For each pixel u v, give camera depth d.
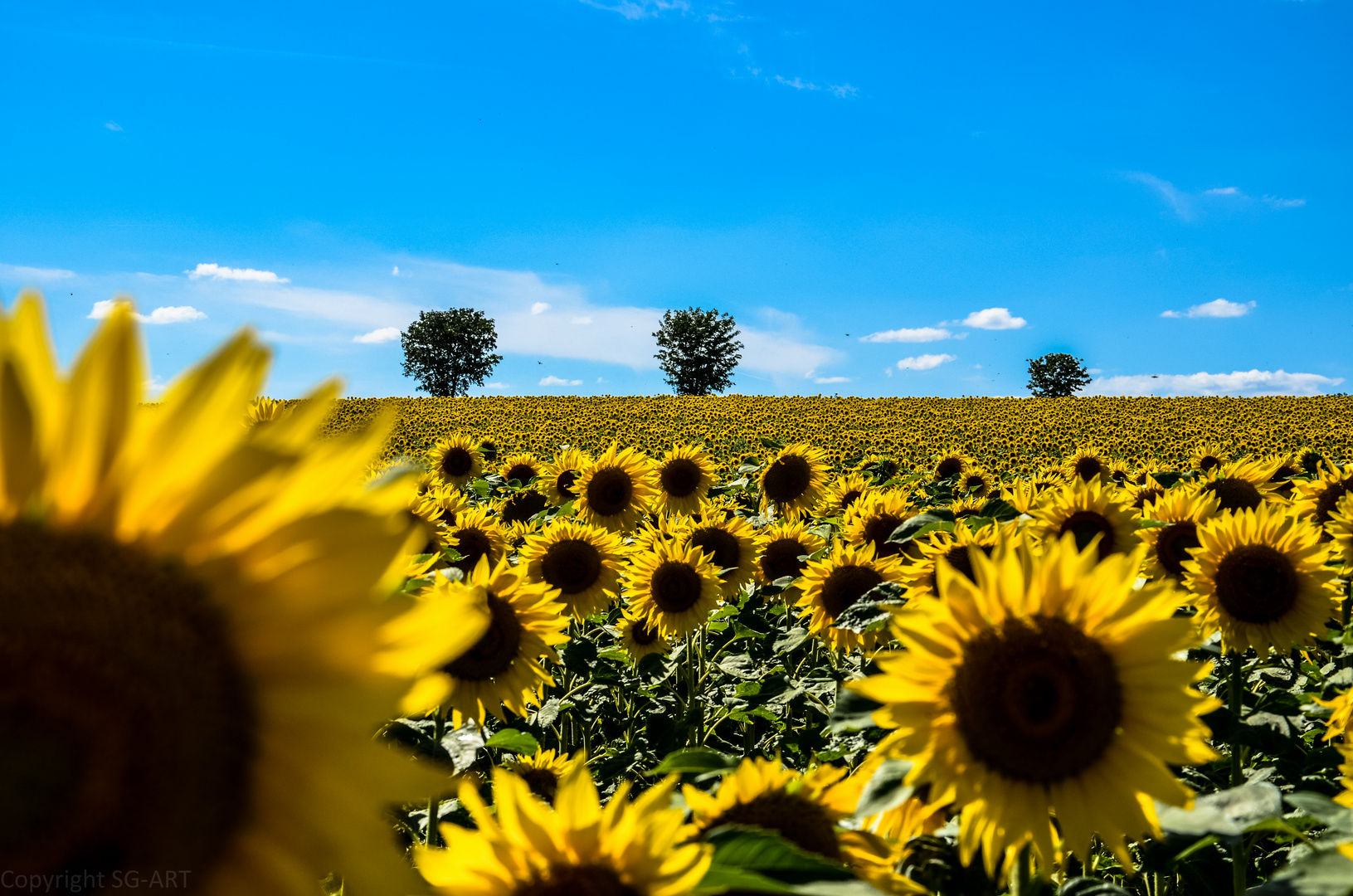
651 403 56.44
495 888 1.51
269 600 1.05
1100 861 3.67
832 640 6.21
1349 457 23.62
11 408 0.96
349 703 1.04
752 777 1.99
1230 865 3.36
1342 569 4.52
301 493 1.06
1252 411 49.75
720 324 128.25
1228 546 4.54
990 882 2.30
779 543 8.27
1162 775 2.02
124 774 1.00
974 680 2.05
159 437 1.02
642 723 6.39
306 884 1.04
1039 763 2.03
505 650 4.06
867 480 11.48
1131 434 33.97
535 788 3.76
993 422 43.12
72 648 0.99
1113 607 2.12
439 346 124.06
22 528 1.03
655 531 8.44
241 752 1.05
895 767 2.14
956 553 4.89
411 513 5.45
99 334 1.00
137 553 1.05
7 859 0.97
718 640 7.97
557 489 11.51
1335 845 2.00
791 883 1.53
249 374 1.04
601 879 1.48
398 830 3.26
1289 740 3.80
